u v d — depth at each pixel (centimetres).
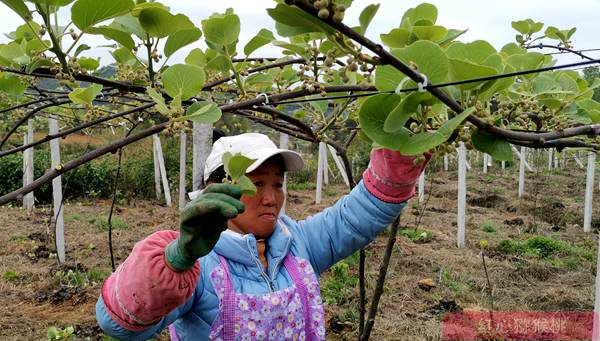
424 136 125
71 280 732
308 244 229
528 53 186
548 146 163
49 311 642
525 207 1277
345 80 129
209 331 198
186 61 238
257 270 206
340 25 106
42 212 1233
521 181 1381
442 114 155
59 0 149
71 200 1420
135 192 1491
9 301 661
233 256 204
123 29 199
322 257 229
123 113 188
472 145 141
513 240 972
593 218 1166
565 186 1608
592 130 143
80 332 584
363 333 329
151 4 171
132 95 266
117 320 161
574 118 198
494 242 959
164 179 1354
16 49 212
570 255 880
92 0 150
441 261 820
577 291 697
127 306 157
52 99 230
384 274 309
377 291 311
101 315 165
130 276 156
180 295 157
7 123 992
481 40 143
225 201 127
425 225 1082
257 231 211
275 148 218
